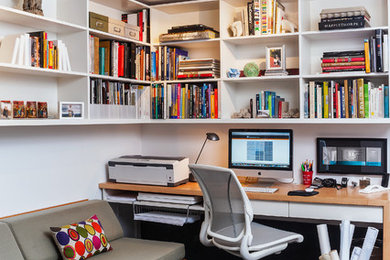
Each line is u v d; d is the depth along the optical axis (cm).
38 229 293
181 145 429
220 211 306
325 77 353
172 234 423
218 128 412
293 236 306
